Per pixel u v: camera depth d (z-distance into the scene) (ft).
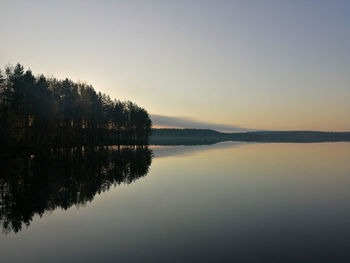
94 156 181.37
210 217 51.80
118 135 332.80
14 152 161.99
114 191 75.82
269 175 105.60
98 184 85.71
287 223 48.29
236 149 279.49
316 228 45.68
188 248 37.06
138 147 312.91
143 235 42.19
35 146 180.55
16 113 165.27
